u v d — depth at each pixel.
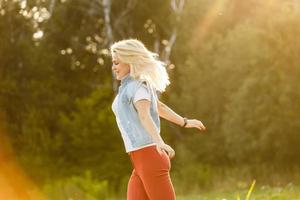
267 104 24.78
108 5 35.38
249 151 25.42
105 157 28.91
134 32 38.16
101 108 29.92
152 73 6.15
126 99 6.11
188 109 30.55
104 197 24.55
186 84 30.88
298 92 24.16
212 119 29.94
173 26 34.81
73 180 24.84
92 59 38.09
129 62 6.12
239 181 24.11
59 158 29.31
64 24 37.25
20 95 32.91
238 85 27.25
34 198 25.89
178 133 32.81
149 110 6.05
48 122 32.03
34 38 35.12
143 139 6.10
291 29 24.33
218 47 29.11
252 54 25.28
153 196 6.10
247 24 27.06
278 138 24.64
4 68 33.59
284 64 24.48
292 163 25.08
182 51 34.50
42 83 33.81
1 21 33.53
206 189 24.83
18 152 30.36
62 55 37.03
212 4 33.09
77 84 36.66
